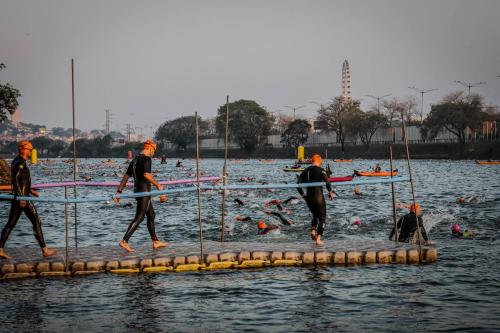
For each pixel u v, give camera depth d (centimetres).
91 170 8819
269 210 2584
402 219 1550
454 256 1434
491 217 2270
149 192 1296
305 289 1108
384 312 953
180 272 1266
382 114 14625
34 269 1234
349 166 9438
